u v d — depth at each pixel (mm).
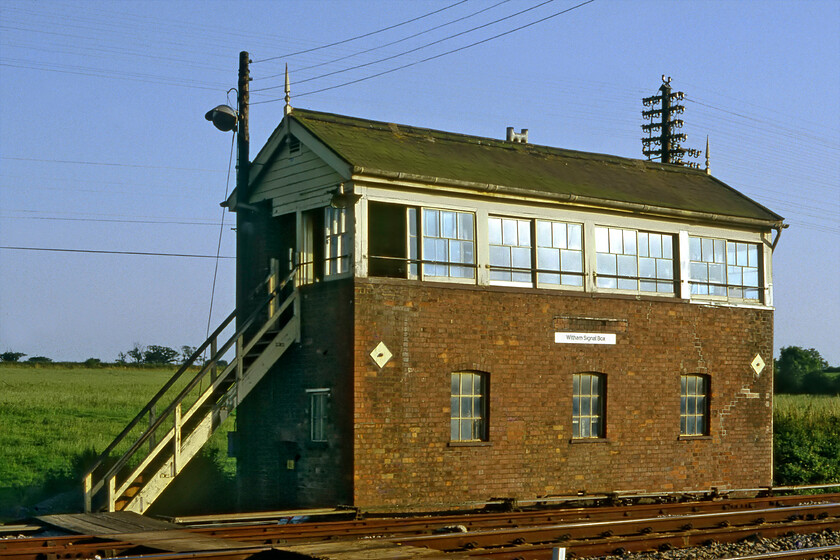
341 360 17844
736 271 22969
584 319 20359
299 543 12500
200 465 21625
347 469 17469
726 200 23750
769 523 16047
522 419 19375
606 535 14320
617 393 20734
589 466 20172
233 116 20641
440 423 18359
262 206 20531
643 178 23656
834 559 12602
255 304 20203
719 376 22375
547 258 19969
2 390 50094
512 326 19375
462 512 18422
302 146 19453
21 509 19422
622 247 21125
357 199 17719
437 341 18453
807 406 36000
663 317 21547
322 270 19094
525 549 12391
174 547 12273
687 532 14391
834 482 24391
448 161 19906
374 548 11133
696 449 21812
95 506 17625
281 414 19484
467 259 19016
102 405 43500
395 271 20406
